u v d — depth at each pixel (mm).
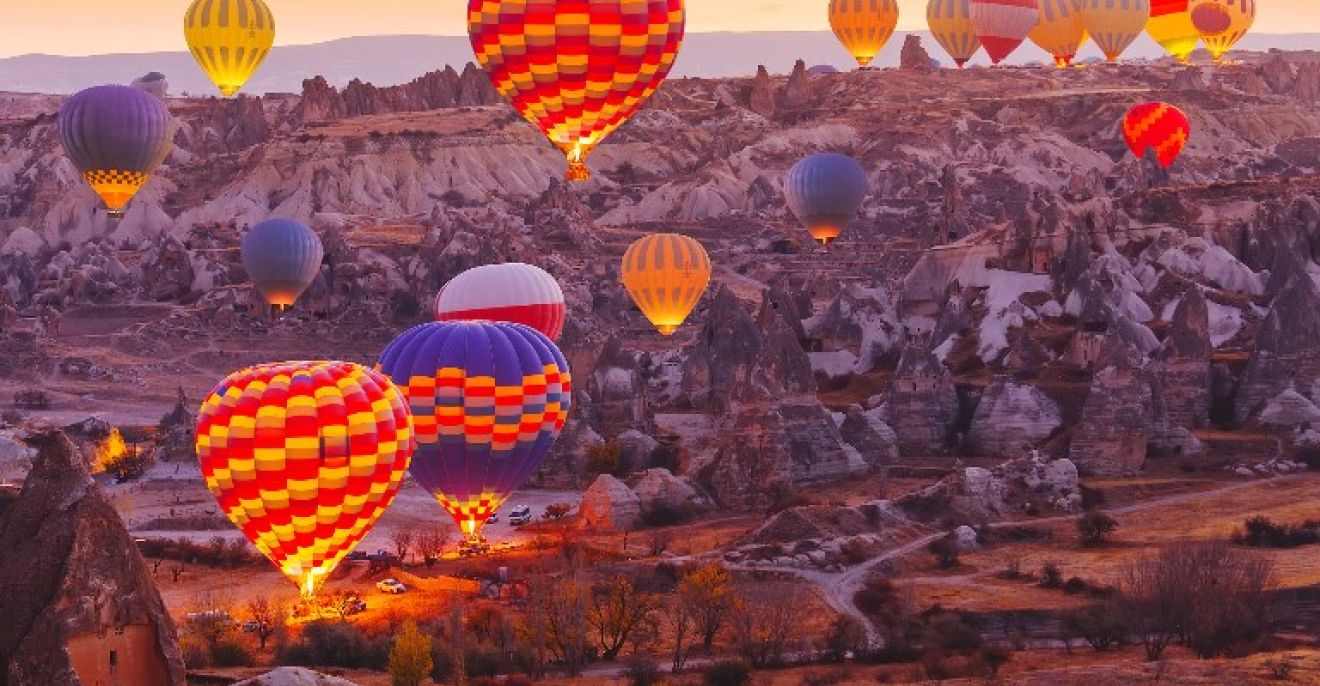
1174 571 169750
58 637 111188
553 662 163875
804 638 169000
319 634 162000
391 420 172500
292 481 167625
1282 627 169625
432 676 156000
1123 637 165250
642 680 155375
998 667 156500
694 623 173625
